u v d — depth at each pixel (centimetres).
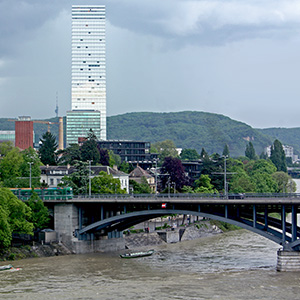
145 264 15038
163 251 17650
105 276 13425
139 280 12925
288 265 13562
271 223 14388
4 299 11256
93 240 17238
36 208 17100
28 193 17612
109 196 17525
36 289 12081
